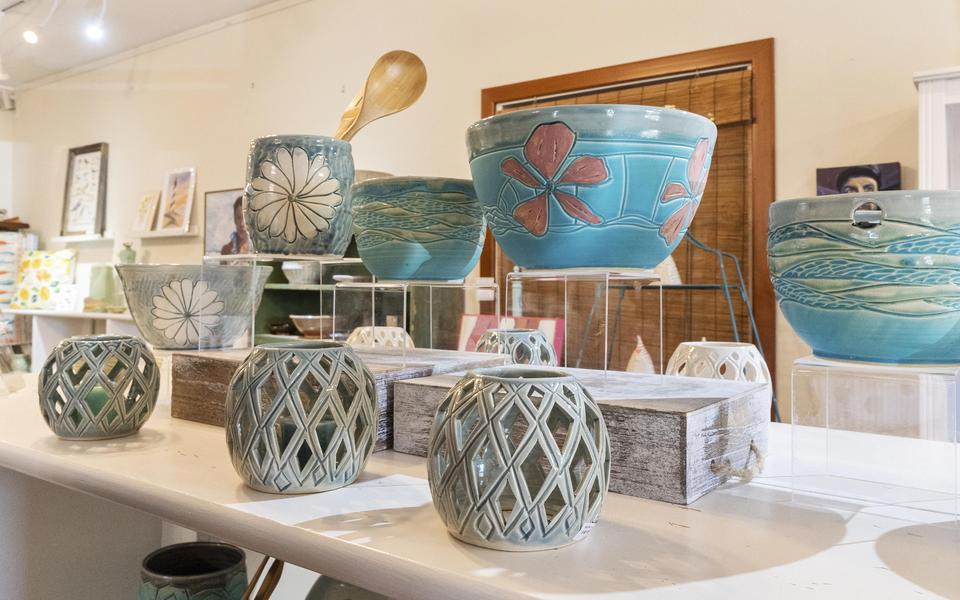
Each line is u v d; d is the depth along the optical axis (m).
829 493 0.54
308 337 2.46
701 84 2.15
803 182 2.01
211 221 3.61
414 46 2.85
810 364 0.53
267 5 3.37
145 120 4.00
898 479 0.57
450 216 0.75
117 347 0.72
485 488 0.40
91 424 0.70
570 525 0.41
